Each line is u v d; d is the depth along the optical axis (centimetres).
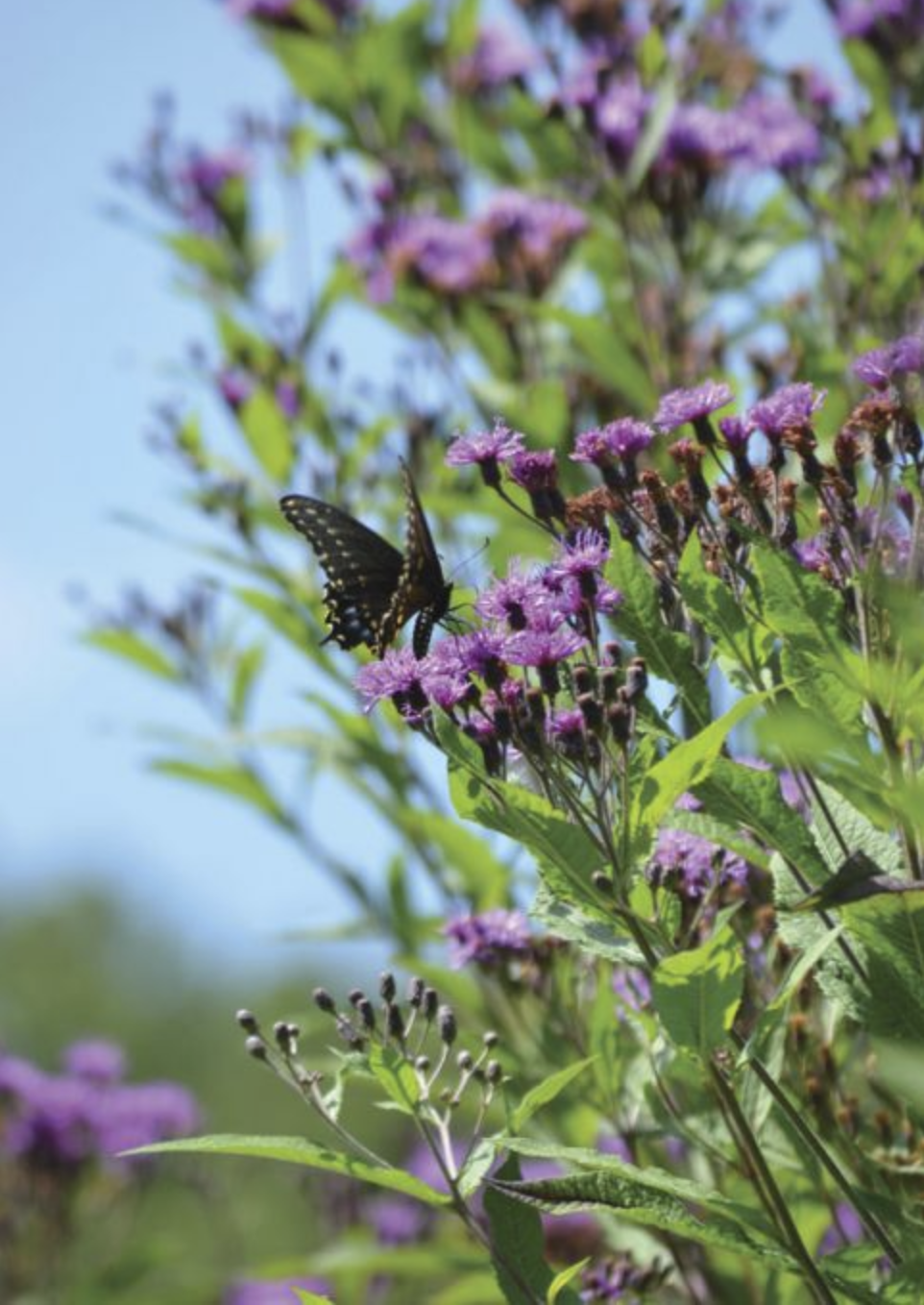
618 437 730
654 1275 864
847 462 699
